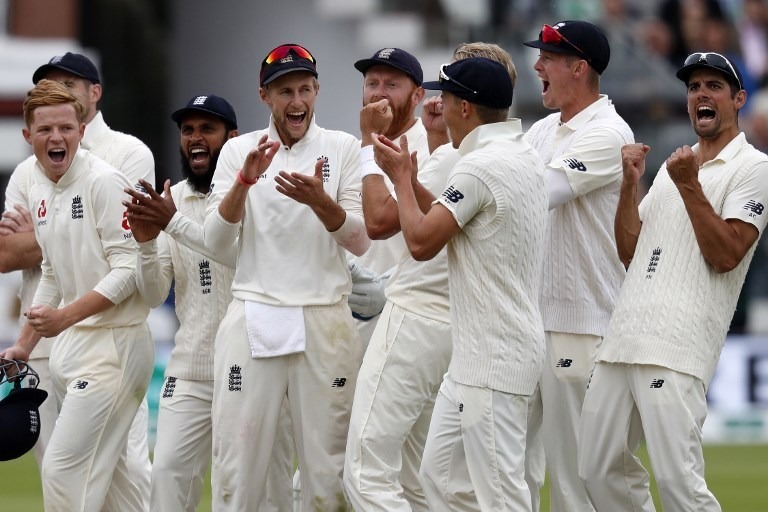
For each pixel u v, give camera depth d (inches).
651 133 2491.4
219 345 867.4
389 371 844.6
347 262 916.6
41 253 1043.3
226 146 898.1
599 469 856.9
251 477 860.0
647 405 820.6
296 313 855.1
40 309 878.4
